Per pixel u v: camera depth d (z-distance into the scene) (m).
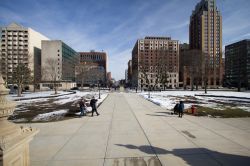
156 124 11.30
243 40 120.38
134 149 7.03
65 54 115.31
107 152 6.76
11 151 2.79
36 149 7.17
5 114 2.95
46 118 13.91
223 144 7.53
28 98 33.38
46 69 93.94
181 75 131.88
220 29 137.50
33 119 13.54
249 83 115.75
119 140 8.18
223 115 14.48
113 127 10.63
